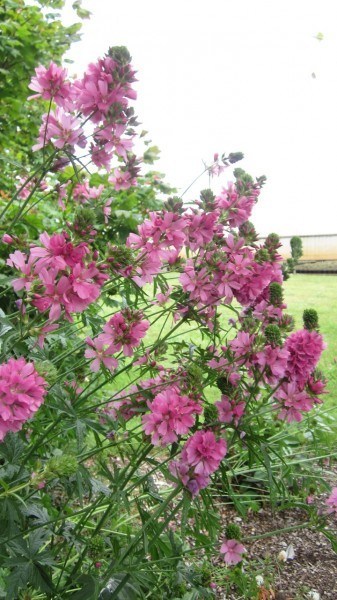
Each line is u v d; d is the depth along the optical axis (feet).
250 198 6.48
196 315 6.40
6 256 10.36
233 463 10.64
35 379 4.34
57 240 4.60
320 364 15.79
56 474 4.56
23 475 5.70
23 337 4.94
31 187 8.43
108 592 6.02
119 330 5.90
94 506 6.02
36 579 5.23
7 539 5.08
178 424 5.36
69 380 7.94
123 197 11.77
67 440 8.04
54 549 6.47
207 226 6.10
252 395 6.42
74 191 7.90
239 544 7.05
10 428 4.31
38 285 4.62
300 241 7.48
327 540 9.93
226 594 8.16
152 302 7.07
